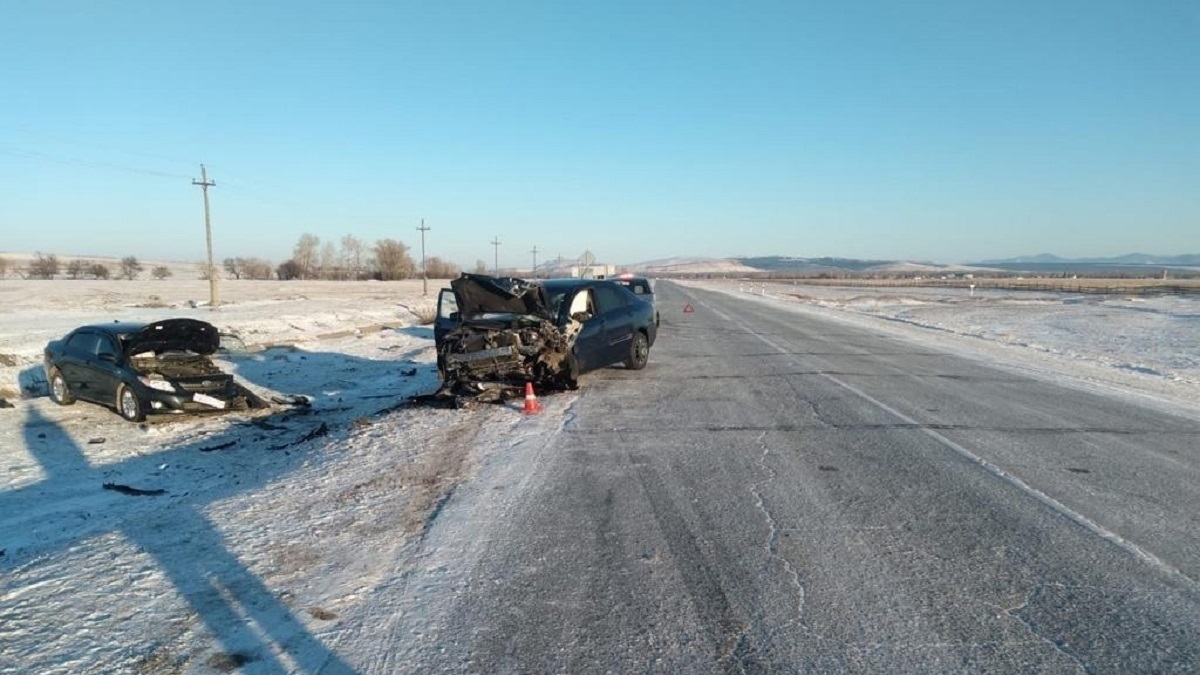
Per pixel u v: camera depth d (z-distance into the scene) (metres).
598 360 12.45
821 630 3.81
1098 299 49.53
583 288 12.65
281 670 3.48
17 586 4.49
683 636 3.76
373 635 3.80
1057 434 8.52
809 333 23.03
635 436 8.38
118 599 4.27
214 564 4.79
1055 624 3.88
